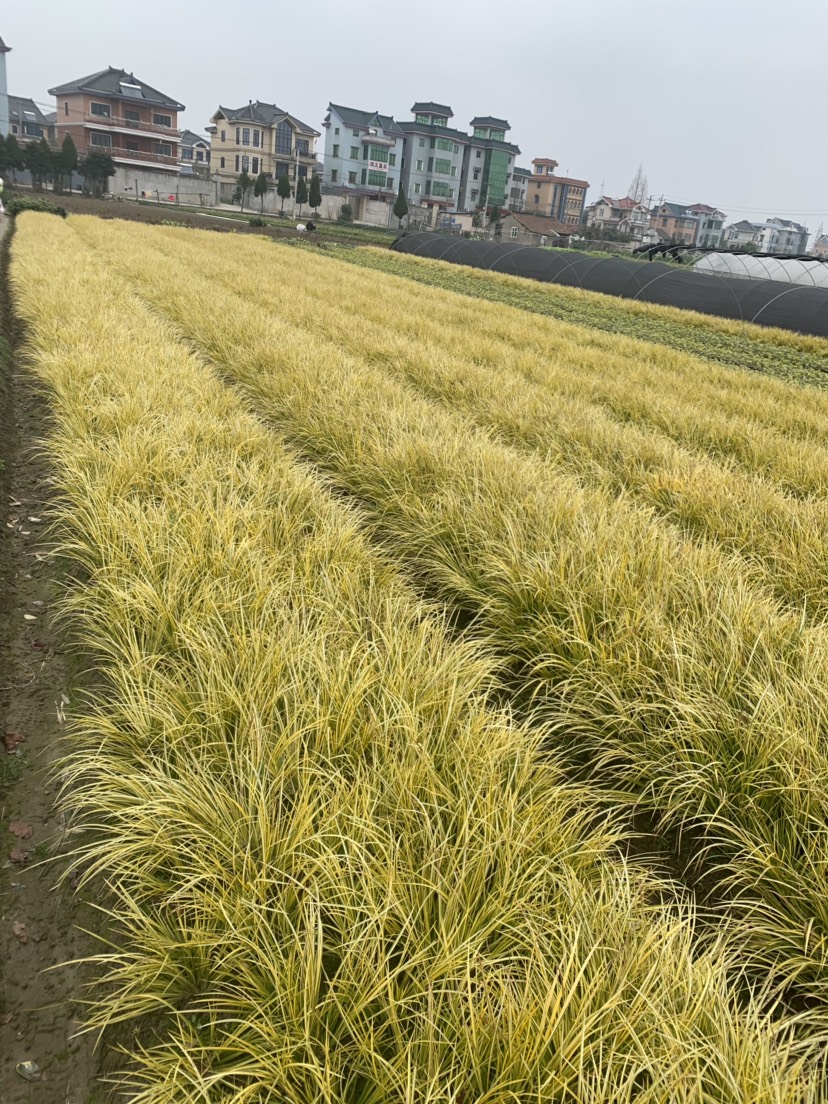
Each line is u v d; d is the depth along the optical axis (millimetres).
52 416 8953
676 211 137875
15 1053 2529
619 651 4191
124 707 3535
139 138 69688
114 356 9438
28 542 6113
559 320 21281
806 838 3156
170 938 2625
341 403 8648
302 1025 2223
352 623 4195
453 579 5246
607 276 30719
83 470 6223
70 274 16094
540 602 4766
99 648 4652
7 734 3957
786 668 4016
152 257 22016
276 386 9391
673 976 2355
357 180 91688
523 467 6840
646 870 3240
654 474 7359
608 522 5836
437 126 96375
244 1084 2270
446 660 3768
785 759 3338
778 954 2896
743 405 11133
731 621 4363
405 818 2818
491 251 37062
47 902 3094
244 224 51812
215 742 3180
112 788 3209
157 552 4723
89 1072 2498
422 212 90688
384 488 6773
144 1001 2490
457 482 6555
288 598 4434
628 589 4672
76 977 2809
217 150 81688
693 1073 2104
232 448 6988
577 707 4023
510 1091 2002
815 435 10125
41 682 4422
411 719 3248
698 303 26906
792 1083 2125
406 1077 2020
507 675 4715
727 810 3461
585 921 2475
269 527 5266
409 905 2527
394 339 13273
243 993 2410
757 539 6105
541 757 3982
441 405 10039
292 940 2426
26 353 11570
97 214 46156
